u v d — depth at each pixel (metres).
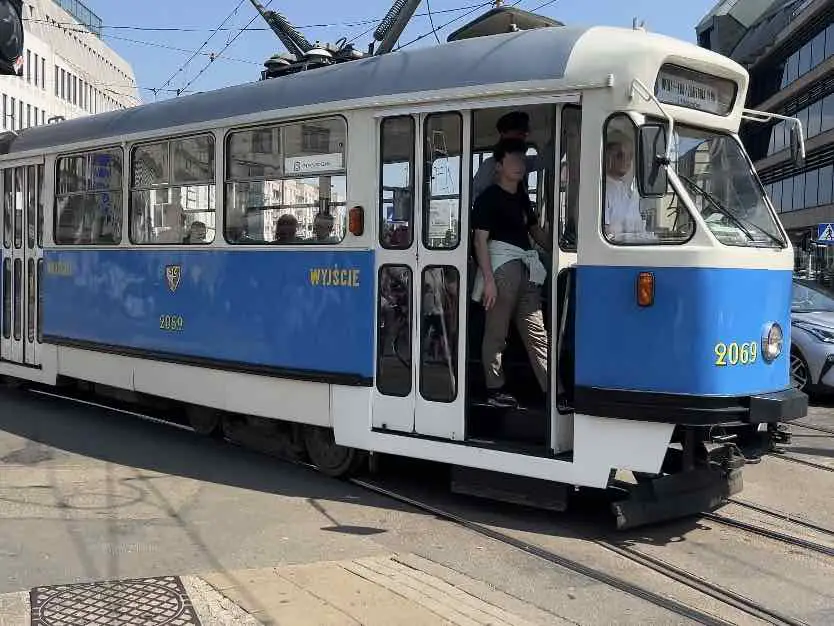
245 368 7.26
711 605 4.49
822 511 6.20
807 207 37.88
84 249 9.06
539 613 4.32
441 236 6.10
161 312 8.11
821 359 10.38
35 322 9.88
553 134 5.75
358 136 6.46
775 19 41.00
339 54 7.72
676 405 5.22
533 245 6.36
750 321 5.44
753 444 5.98
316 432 7.08
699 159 5.76
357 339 6.48
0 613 4.03
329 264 6.65
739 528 5.79
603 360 5.45
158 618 4.00
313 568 4.79
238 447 8.05
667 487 5.50
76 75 57.56
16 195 10.19
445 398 6.09
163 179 8.15
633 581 4.81
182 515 5.91
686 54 5.58
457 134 6.00
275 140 7.07
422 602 4.30
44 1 52.84
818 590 4.74
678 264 5.23
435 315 6.14
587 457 5.53
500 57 5.85
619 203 5.43
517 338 6.42
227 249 7.42
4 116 46.72
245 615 4.07
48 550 5.10
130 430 8.76
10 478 6.77
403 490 6.63
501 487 5.91
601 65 5.43
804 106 38.62
